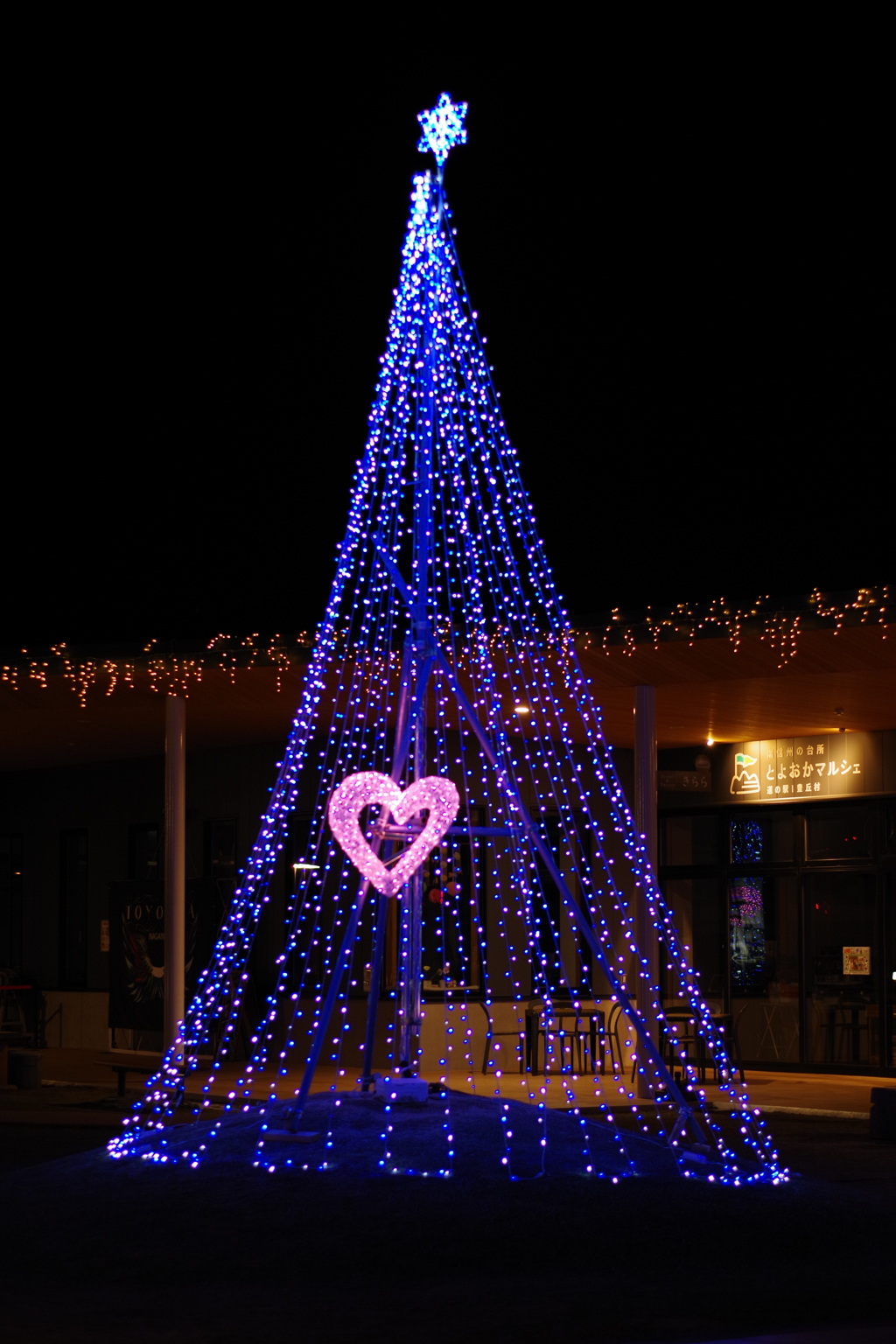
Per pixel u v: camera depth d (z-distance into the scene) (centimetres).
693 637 1291
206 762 1923
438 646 984
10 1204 808
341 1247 711
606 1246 724
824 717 1622
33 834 2227
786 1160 1061
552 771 1841
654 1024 1430
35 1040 2106
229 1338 581
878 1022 1695
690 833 1888
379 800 927
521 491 1198
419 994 976
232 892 1811
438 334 1032
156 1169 841
